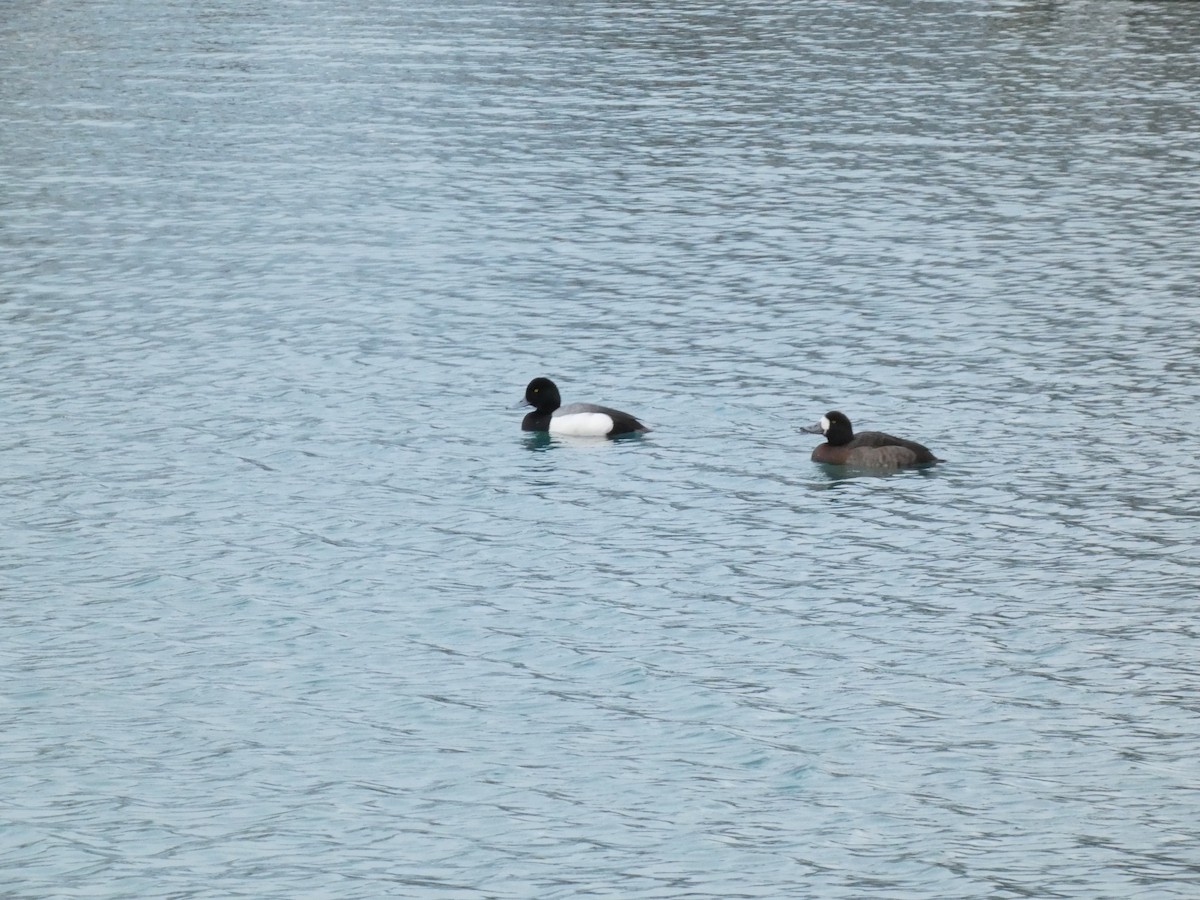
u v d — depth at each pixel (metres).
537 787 22.88
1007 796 22.56
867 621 27.66
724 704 25.06
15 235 50.50
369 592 28.89
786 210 53.19
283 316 43.50
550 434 35.78
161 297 44.94
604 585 29.09
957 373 39.06
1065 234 50.22
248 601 28.50
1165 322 42.41
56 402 37.47
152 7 87.69
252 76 72.12
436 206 53.88
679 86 70.06
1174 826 21.83
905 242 49.66
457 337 41.94
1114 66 73.00
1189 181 55.81
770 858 21.22
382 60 75.06
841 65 73.69
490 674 26.06
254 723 24.55
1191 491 32.59
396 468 34.19
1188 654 26.44
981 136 61.94
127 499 32.59
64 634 27.25
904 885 20.59
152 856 21.25
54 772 23.16
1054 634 27.14
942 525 31.25
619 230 51.19
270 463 34.41
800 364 39.78
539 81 70.94
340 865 21.06
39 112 65.94
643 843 21.58
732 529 31.23
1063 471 33.59
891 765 23.36
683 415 36.84
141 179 56.78
